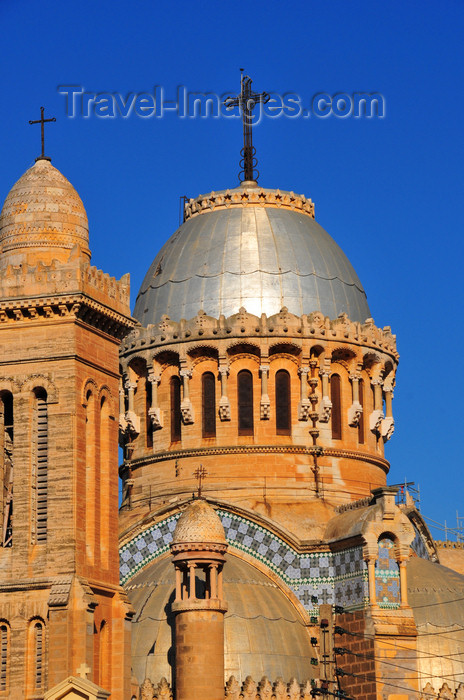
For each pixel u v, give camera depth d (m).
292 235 172.50
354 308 172.38
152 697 141.38
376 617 148.12
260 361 164.25
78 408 136.12
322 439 165.25
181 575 143.25
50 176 144.75
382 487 152.88
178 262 172.62
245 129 182.38
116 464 140.50
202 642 140.12
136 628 147.25
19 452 135.62
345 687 149.12
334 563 154.88
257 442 163.50
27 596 132.50
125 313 143.62
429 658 148.12
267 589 154.12
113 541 138.38
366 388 170.62
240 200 176.00
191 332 165.88
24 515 134.25
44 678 130.38
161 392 168.12
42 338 137.38
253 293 168.00
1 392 137.75
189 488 163.38
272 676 145.00
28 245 141.50
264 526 158.25
